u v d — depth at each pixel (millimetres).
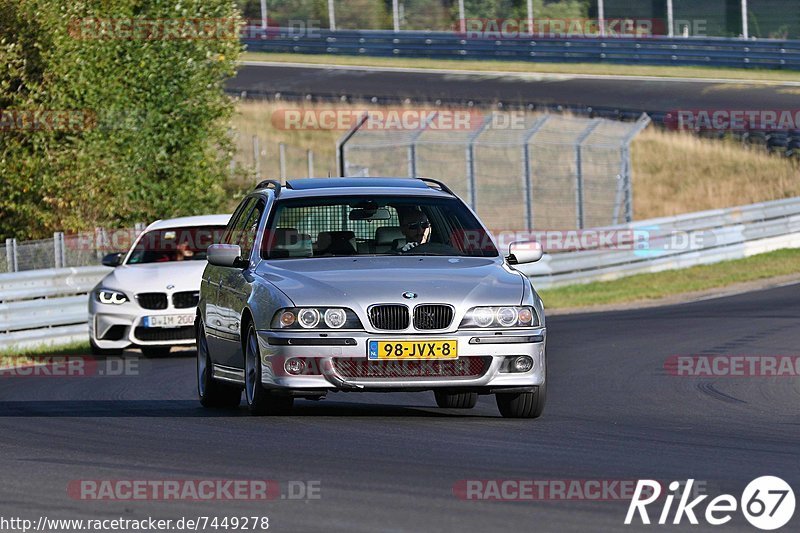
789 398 28969
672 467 18266
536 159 101375
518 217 95438
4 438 22219
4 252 49969
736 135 109375
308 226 24938
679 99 113750
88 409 27359
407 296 22156
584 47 128750
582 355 39000
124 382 34344
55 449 20609
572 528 14164
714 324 47406
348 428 22266
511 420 23672
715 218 75125
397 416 24312
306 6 141250
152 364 40219
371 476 17375
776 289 62156
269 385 22438
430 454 19297
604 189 99688
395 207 25234
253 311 22906
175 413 26000
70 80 59781
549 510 15125
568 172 100188
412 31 135875
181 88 64562
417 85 121125
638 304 60250
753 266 72562
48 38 58969
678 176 103188
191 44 65188
